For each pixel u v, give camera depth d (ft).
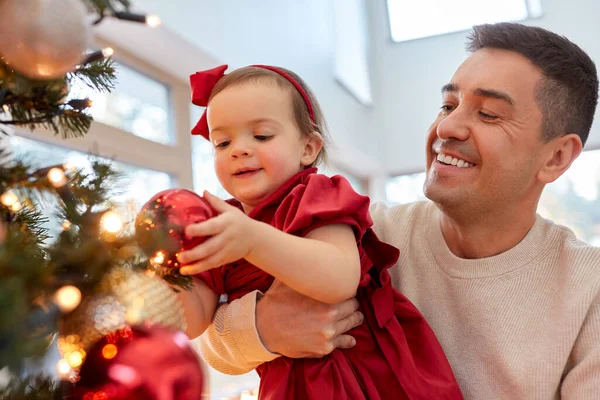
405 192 16.72
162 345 1.66
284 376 2.82
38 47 1.58
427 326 3.26
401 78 16.78
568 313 3.18
